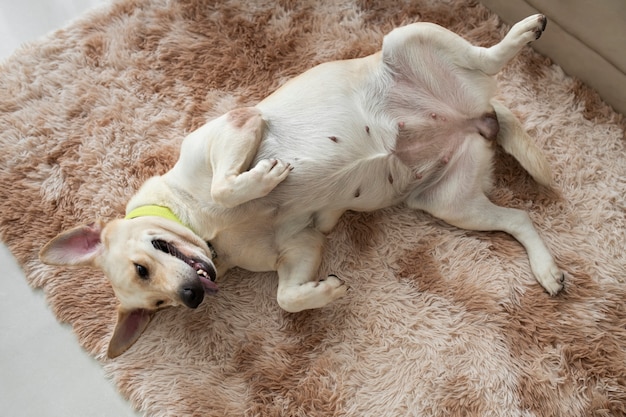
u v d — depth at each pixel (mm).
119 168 1703
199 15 1795
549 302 1514
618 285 1515
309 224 1538
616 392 1454
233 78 1741
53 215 1677
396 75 1488
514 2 1630
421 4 1741
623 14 1445
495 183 1604
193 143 1450
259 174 1366
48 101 1770
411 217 1604
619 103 1602
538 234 1541
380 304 1555
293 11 1779
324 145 1425
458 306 1534
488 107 1480
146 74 1768
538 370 1478
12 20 1910
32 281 1650
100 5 1844
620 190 1570
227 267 1538
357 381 1517
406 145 1482
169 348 1576
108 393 1576
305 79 1479
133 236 1404
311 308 1494
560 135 1618
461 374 1495
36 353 1616
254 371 1544
